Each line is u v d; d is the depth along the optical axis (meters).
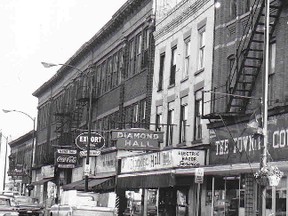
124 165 33.16
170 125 30.45
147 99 35.50
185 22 31.03
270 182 15.44
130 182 31.11
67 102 59.19
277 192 19.70
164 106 32.78
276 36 21.42
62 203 26.17
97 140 35.03
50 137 66.38
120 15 41.56
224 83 25.41
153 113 34.59
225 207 23.56
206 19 28.11
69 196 25.23
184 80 30.19
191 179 25.59
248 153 21.38
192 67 29.33
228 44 25.55
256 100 22.14
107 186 37.97
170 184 24.84
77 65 55.34
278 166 17.42
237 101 23.88
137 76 38.56
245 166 19.17
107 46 46.25
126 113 40.38
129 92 39.91
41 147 71.56
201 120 27.53
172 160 25.41
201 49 28.80
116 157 37.09
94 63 49.84
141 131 29.83
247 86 23.25
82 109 51.34
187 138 28.98
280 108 19.20
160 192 30.89
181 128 30.23
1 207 27.86
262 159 15.73
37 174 70.81
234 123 22.78
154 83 34.97
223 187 23.91
